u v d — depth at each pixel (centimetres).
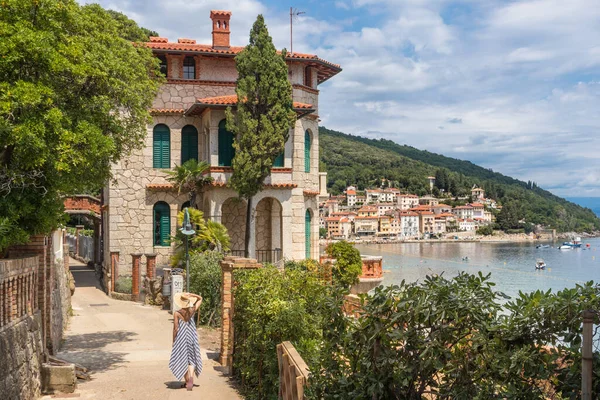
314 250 3456
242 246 3275
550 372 514
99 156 1490
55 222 1370
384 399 624
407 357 599
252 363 1170
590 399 471
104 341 1905
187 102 3291
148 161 3262
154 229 3284
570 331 511
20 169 1291
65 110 1475
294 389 804
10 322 1037
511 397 509
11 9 1294
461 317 562
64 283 2283
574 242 19325
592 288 518
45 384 1216
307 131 3422
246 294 1227
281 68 2877
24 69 1315
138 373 1428
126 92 1648
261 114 2861
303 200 3259
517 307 538
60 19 1426
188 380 1256
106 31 1823
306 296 1171
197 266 2408
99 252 4019
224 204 3256
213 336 2062
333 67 3534
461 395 558
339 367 694
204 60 3322
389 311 614
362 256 3478
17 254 1330
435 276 604
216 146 3066
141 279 3219
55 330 1709
